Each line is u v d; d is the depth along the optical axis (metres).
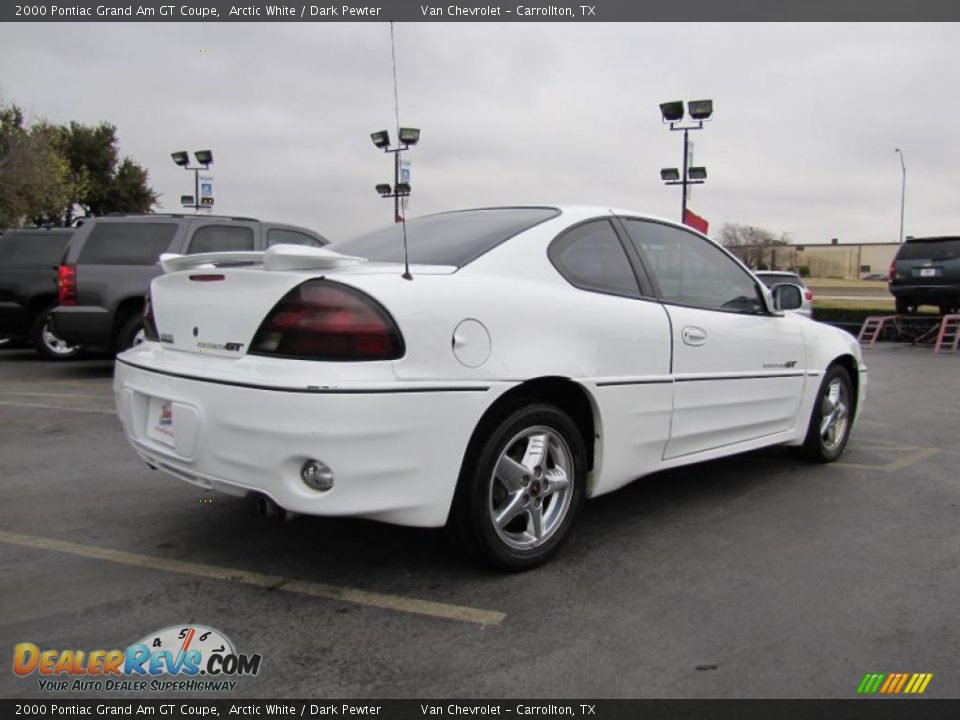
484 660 2.59
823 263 81.44
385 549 3.54
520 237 3.43
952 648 2.72
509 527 3.39
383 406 2.71
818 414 5.16
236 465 2.83
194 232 9.30
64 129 41.41
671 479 4.92
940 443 6.13
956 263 15.41
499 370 3.03
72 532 3.74
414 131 15.62
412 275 2.94
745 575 3.34
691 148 15.66
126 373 3.45
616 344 3.52
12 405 7.30
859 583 3.27
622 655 2.64
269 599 3.02
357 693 2.40
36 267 10.79
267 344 2.84
